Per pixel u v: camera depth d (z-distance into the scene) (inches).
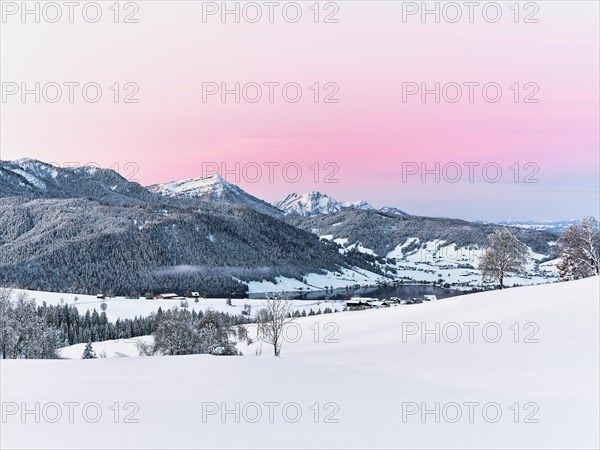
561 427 506.0
